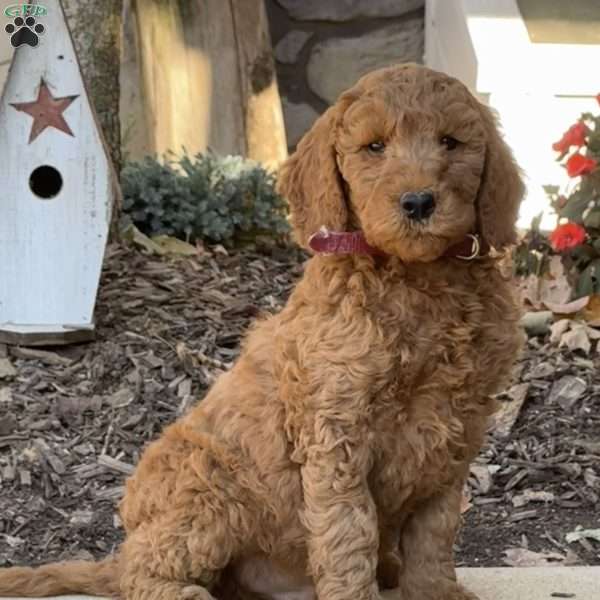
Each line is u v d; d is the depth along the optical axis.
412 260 1.29
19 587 1.42
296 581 1.40
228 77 2.87
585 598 1.45
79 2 2.31
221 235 2.50
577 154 2.12
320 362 1.30
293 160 1.38
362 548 1.30
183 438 1.39
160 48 2.86
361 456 1.30
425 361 1.30
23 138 2.03
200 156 2.62
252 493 1.36
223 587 1.41
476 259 1.33
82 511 1.74
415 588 1.37
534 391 1.95
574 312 2.12
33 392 1.94
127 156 2.72
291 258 2.50
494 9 2.57
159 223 2.49
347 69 3.08
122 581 1.39
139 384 1.96
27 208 2.05
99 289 2.21
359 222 1.33
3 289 2.06
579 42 2.49
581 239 2.09
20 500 1.75
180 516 1.36
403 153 1.29
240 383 1.38
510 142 2.46
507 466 1.81
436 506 1.36
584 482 1.78
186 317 2.14
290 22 3.07
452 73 2.71
